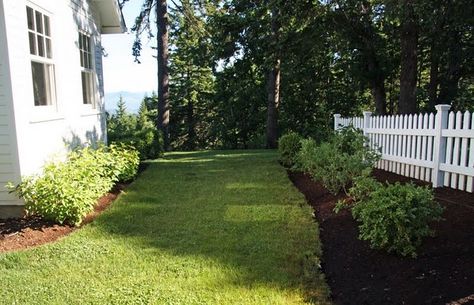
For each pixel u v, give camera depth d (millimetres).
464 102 17188
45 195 5059
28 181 5207
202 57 21234
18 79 5246
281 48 13750
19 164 5258
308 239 4711
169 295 3381
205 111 29875
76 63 7859
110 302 3273
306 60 14789
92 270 3883
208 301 3283
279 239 4719
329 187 6492
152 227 5242
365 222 4031
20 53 5305
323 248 4492
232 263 4043
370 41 13328
